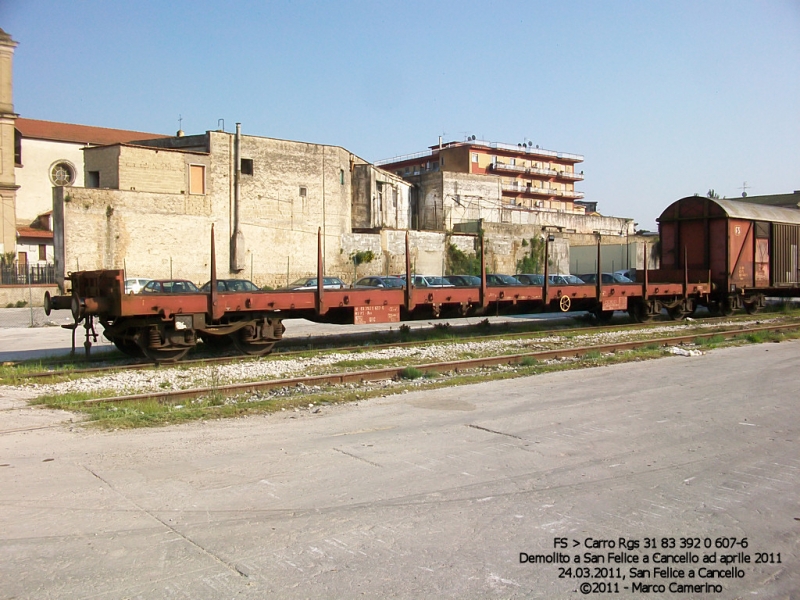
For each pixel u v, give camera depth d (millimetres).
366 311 16000
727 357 14586
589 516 5465
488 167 91812
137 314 13203
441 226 57625
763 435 8000
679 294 24188
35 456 7047
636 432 8117
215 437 7848
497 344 17297
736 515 5520
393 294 16406
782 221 28109
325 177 45125
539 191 95688
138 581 4332
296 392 10844
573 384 11406
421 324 24375
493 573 4492
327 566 4562
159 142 42906
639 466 6777
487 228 51219
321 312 15258
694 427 8375
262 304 14602
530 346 16953
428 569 4535
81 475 6402
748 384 11336
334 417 8930
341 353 15516
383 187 52625
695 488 6141
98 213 36250
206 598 4129
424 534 5086
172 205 38906
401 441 7672
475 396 10375
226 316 14812
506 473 6523
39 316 30375
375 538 5008
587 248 55000
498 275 23359
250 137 41969
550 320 25094
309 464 6777
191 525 5223
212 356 14992
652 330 20938
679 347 16094
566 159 99875
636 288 22281
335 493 5949
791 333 18766
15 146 52969
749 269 26391
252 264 42094
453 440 7719
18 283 38250
